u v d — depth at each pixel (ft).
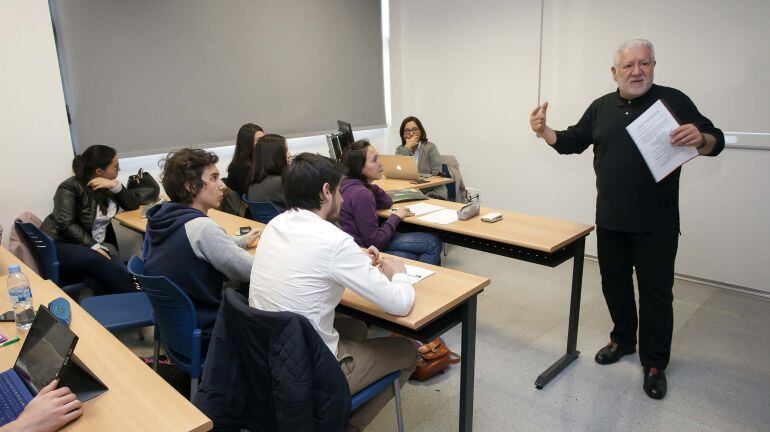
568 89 13.66
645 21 11.83
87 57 11.09
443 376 8.22
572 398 7.60
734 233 11.28
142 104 12.07
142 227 9.63
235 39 13.50
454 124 16.81
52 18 10.53
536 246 7.31
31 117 10.23
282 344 4.10
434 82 17.04
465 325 6.01
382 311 5.30
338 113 16.57
